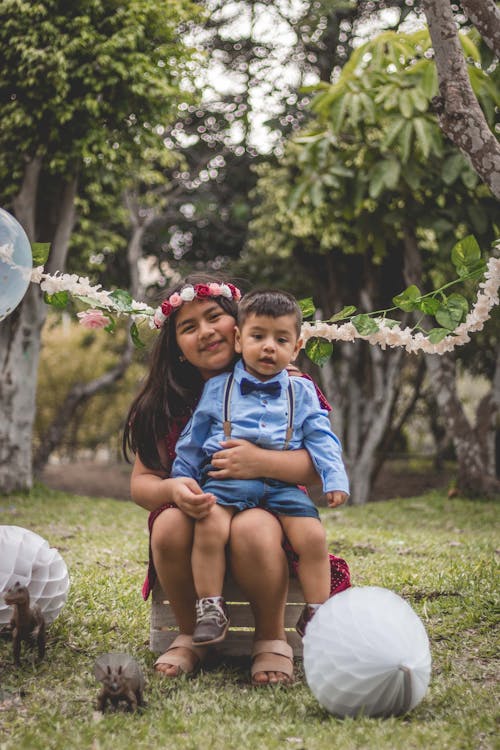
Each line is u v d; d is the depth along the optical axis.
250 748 2.29
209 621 2.76
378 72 6.72
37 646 3.15
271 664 2.88
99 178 9.50
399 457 16.30
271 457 2.94
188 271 14.04
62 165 8.15
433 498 10.05
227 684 2.89
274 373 2.98
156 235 14.17
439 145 7.07
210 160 14.00
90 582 4.23
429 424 15.61
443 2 3.48
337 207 8.80
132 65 7.58
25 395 9.66
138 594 4.05
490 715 2.54
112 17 7.66
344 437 11.95
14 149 8.30
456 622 3.64
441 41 3.50
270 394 3.02
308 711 2.62
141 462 3.18
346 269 11.59
